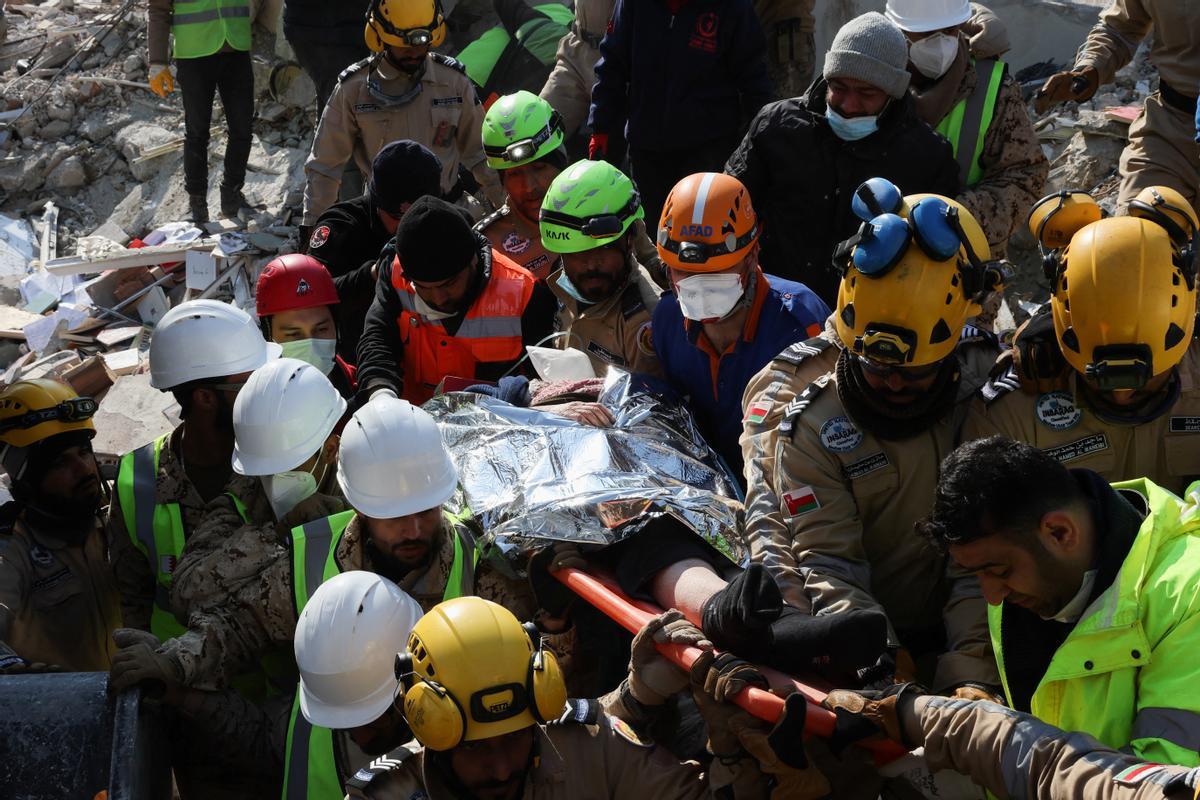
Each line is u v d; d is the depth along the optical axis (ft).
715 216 11.08
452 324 14.01
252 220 26.32
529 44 24.77
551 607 10.42
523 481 10.93
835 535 9.30
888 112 13.41
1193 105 15.31
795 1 20.43
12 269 27.25
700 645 8.33
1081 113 21.21
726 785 8.21
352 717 9.29
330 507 11.43
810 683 8.41
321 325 14.53
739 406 12.00
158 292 25.26
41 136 30.17
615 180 13.01
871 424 9.16
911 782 8.04
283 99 28.50
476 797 8.05
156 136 29.40
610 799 8.50
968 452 7.35
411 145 16.24
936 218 8.59
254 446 11.23
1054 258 8.98
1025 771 6.89
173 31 24.93
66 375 22.65
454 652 7.75
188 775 10.95
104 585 12.26
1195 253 9.29
